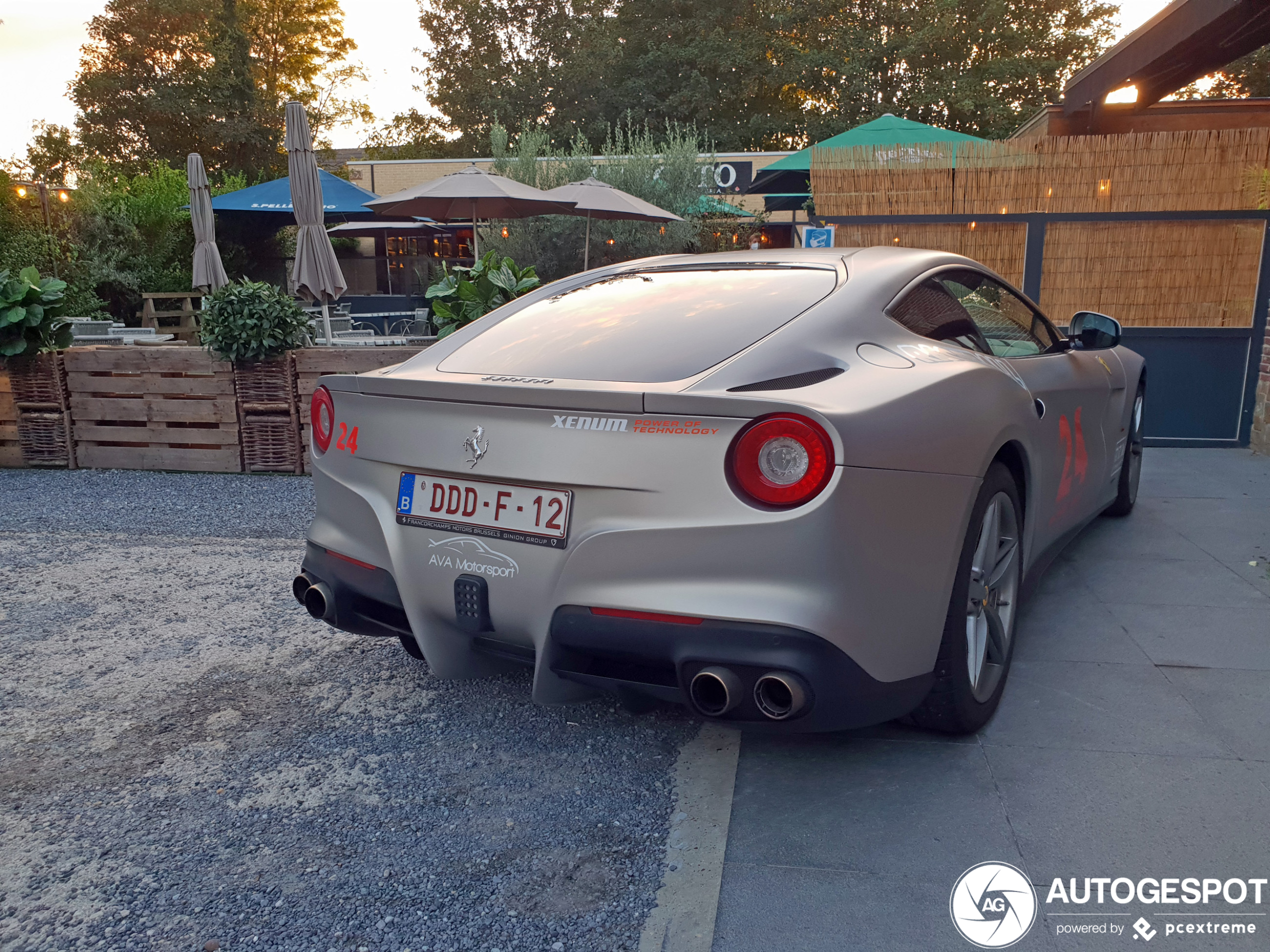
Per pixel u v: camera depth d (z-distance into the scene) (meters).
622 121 36.47
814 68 33.47
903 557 1.96
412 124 41.56
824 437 1.79
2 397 6.47
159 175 17.16
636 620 1.93
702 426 1.87
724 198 16.38
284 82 41.91
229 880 1.92
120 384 6.39
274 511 5.34
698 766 2.35
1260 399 6.29
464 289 6.89
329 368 6.15
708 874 1.88
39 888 1.90
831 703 1.87
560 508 2.03
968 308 2.84
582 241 14.44
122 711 2.76
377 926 1.76
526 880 1.89
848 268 2.61
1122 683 2.72
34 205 14.12
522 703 2.79
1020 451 2.58
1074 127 8.32
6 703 2.82
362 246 20.59
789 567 1.81
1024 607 3.38
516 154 15.34
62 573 4.18
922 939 1.67
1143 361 4.69
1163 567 3.83
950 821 2.04
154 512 5.31
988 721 2.50
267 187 14.11
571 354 2.41
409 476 2.30
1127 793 2.12
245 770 2.39
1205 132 6.17
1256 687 2.67
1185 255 6.36
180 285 15.76
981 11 33.62
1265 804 2.06
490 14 39.19
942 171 6.55
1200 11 5.43
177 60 36.34
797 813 2.10
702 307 2.52
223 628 3.47
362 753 2.48
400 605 2.32
